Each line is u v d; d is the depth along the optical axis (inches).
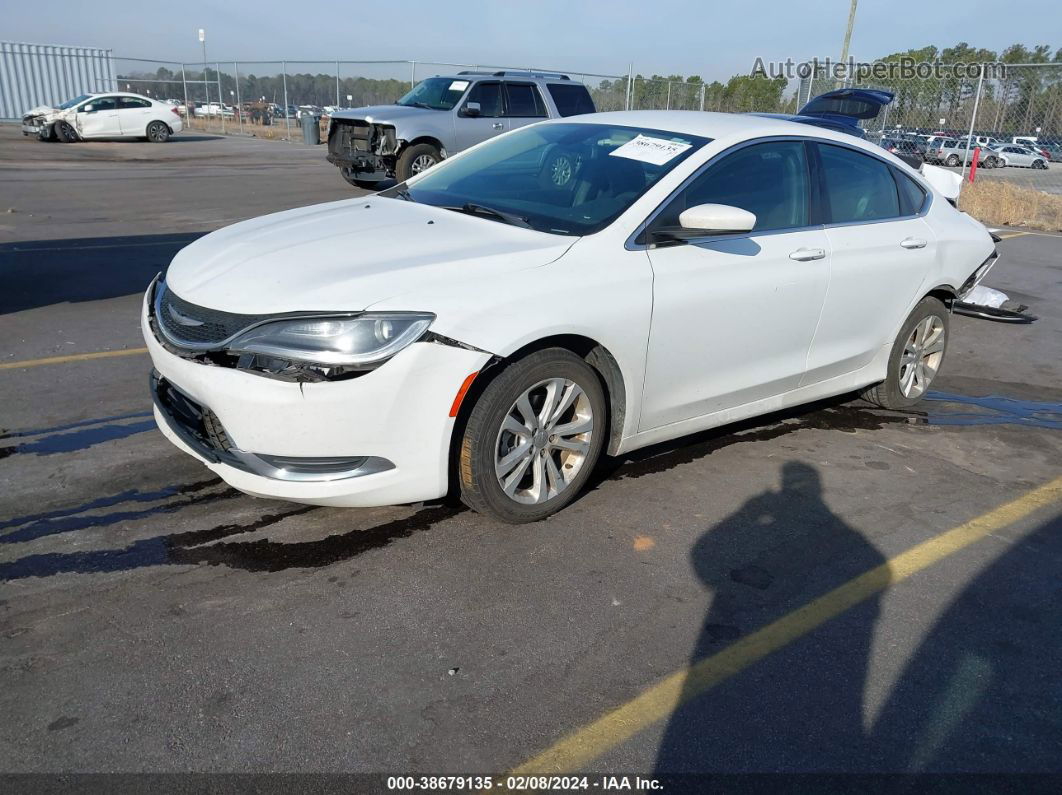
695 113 181.8
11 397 182.1
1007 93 677.3
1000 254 452.4
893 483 165.8
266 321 117.0
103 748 88.5
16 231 374.0
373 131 517.0
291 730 92.6
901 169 197.2
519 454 132.8
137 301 267.7
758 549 137.0
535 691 101.1
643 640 112.0
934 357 211.3
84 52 1202.0
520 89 543.5
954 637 117.0
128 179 586.9
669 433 157.4
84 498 139.9
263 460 120.1
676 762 92.0
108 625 108.0
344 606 115.1
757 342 162.2
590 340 137.5
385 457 121.6
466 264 127.6
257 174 648.4
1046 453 187.0
